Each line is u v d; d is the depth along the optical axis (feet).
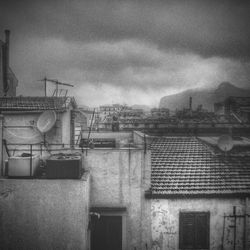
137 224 35.53
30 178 30.66
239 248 35.73
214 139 58.90
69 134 54.19
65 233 29.60
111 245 35.99
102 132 62.08
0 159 32.63
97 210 34.71
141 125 95.71
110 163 35.12
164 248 35.78
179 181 37.65
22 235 29.60
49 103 49.60
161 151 46.11
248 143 54.03
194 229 35.78
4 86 76.28
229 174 39.68
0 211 29.43
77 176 30.35
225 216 35.65
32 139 47.21
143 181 35.50
